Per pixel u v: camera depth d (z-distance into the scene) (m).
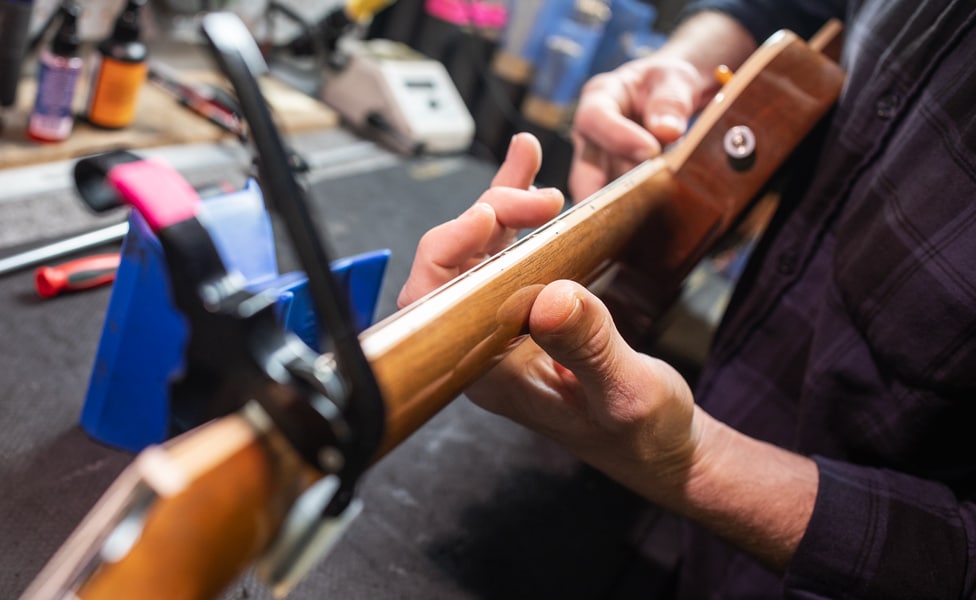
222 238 0.49
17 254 0.72
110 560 0.19
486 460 0.72
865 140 0.64
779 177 0.75
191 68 1.19
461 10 1.56
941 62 0.58
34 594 0.20
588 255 0.45
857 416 0.61
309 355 0.24
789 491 0.52
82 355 0.65
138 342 0.52
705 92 0.91
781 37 0.68
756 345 0.73
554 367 0.46
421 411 0.29
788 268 0.70
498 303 0.34
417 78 1.38
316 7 1.41
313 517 0.24
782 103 0.66
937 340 0.53
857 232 0.62
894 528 0.51
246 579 0.49
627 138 0.71
